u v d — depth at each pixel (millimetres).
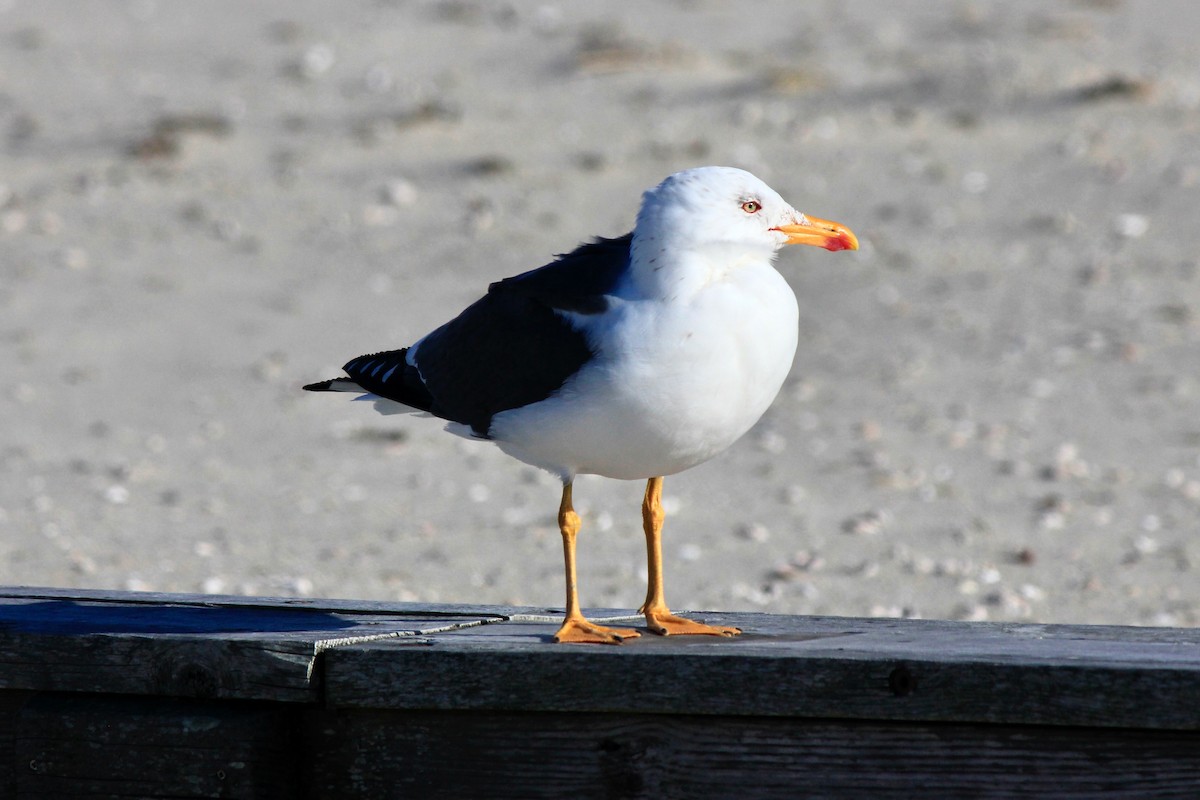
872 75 28250
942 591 11742
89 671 6320
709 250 6434
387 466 15906
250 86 29297
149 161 26234
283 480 15375
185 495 14812
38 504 14438
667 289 6391
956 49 29141
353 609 7305
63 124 27906
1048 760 5465
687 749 5766
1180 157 24453
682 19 31672
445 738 5977
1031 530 13398
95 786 6164
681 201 6453
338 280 22391
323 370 19328
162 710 6145
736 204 6508
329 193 25078
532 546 13117
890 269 21938
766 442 16453
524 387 6738
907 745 5582
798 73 28016
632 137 26422
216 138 27094
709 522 13805
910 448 16062
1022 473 15148
